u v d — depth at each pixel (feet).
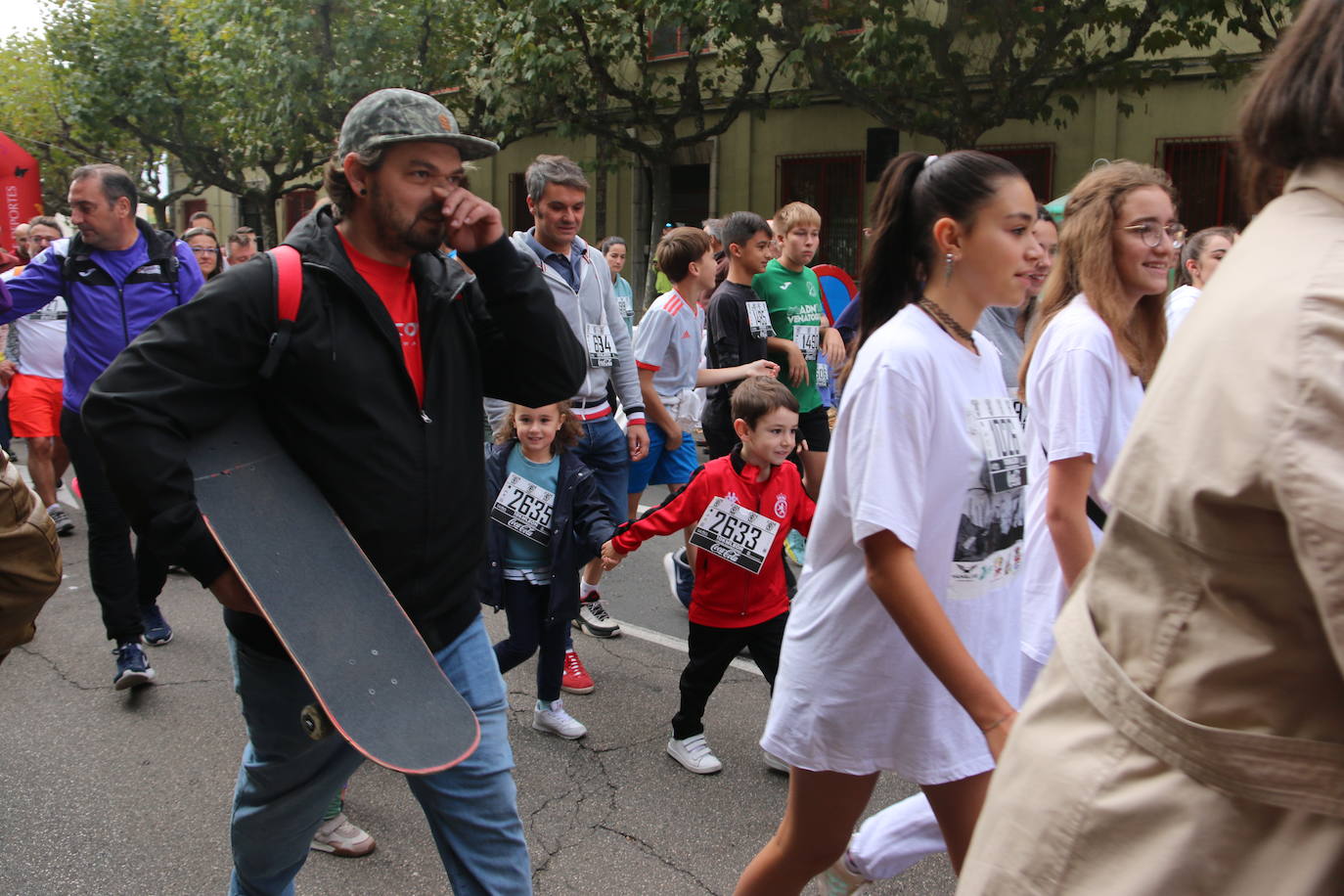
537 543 13.21
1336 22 3.53
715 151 53.67
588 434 16.48
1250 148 3.80
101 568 14.58
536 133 52.95
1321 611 3.18
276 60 52.24
